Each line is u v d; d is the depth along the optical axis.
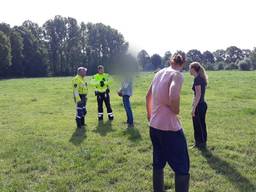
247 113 16.75
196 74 10.25
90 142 11.49
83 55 106.75
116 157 9.58
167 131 6.29
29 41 98.75
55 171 8.66
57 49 109.19
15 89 36.56
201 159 9.36
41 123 15.42
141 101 21.97
